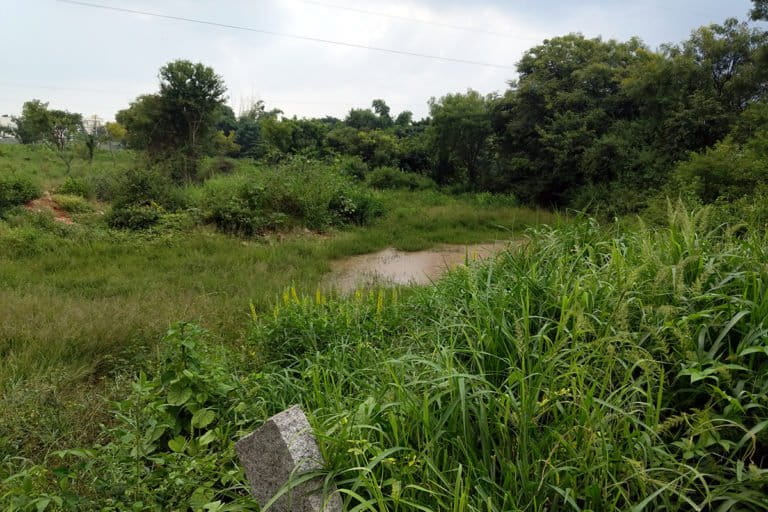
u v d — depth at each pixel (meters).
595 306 2.64
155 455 2.52
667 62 15.50
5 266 8.04
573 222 4.23
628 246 3.55
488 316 2.65
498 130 24.12
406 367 2.60
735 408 1.88
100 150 30.91
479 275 3.70
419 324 3.88
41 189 13.62
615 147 16.83
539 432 1.99
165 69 24.11
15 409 2.95
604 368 2.19
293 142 28.95
